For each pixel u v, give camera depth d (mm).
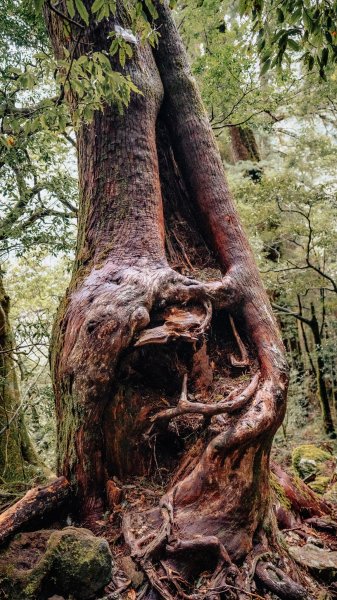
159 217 4785
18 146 5277
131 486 3883
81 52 4801
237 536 3516
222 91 8438
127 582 3084
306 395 13336
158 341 3816
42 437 9008
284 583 3375
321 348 11609
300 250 11766
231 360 4617
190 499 3570
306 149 11953
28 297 9820
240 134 14703
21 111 3516
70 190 7828
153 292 4043
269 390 4133
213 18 7973
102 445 3869
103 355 3746
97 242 4633
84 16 2527
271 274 11047
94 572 2947
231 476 3600
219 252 5199
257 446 3750
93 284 4191
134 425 3984
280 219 10609
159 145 5730
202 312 4387
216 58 7895
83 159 5066
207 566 3363
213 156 5512
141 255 4422
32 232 7703
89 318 3885
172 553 3229
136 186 4738
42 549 3178
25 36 6602
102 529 3625
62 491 3730
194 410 3764
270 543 3816
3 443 6648
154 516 3529
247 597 3160
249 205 10508
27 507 3465
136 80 4992
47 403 7367
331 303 11945
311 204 10023
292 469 8250
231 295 4711
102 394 3768
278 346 4574
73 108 3238
